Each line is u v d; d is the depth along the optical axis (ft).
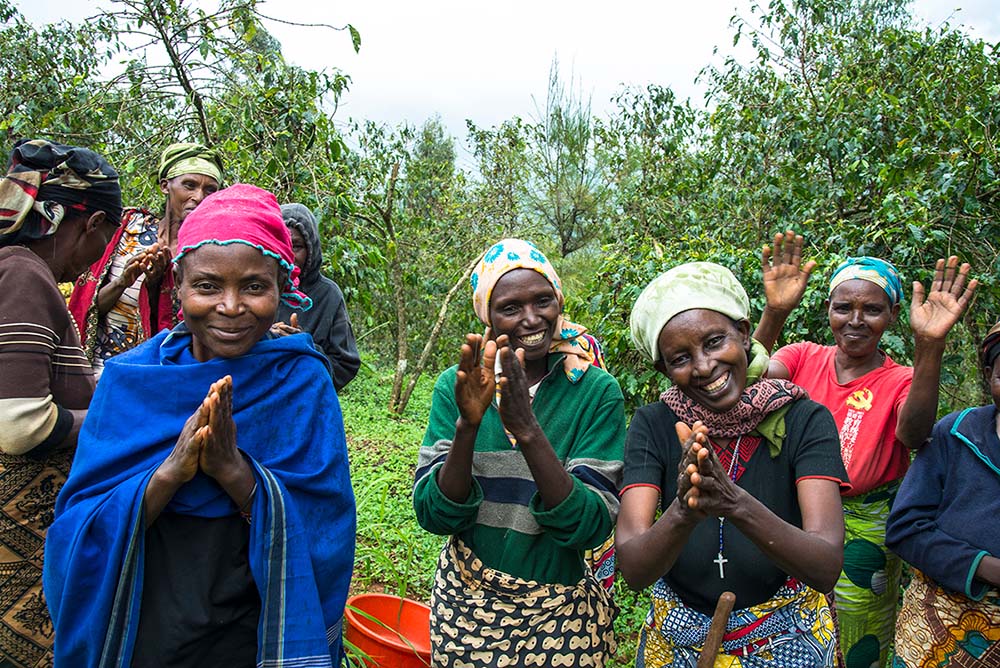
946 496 8.44
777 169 21.59
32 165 7.43
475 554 7.39
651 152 31.19
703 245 19.67
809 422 6.57
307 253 12.46
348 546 6.50
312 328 12.51
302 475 6.11
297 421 6.25
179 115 22.35
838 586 10.32
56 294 7.23
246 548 6.02
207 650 5.86
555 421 7.48
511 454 7.42
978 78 20.17
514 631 7.22
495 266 7.34
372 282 26.84
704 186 24.39
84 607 5.74
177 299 10.05
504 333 7.36
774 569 6.45
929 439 8.86
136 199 21.63
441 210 39.22
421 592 13.60
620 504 6.88
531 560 7.23
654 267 16.10
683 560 6.63
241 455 5.92
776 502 6.53
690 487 5.67
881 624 10.36
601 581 8.28
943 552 8.07
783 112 21.38
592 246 37.19
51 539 5.81
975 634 8.13
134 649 5.71
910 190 16.12
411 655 9.86
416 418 27.45
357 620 10.58
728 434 6.59
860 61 22.54
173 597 5.75
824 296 14.66
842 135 19.27
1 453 7.00
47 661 7.37
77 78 22.25
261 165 21.81
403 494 17.60
